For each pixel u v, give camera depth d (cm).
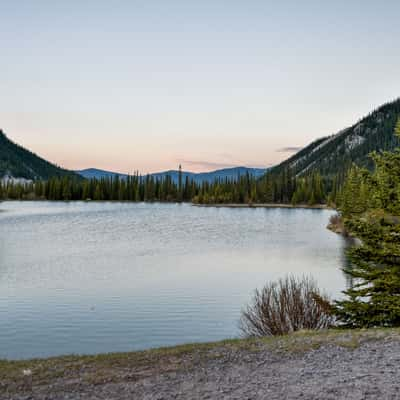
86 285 2505
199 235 5509
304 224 7431
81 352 1445
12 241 4650
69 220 7638
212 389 678
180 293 2314
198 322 1786
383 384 665
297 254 3869
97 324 1756
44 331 1664
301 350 893
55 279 2673
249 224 7344
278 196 16088
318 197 14875
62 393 684
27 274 2830
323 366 778
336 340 955
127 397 656
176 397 646
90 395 671
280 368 780
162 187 17338
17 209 10950
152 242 4722
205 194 15675
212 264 3312
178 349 943
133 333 1644
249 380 718
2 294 2264
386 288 1234
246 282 2619
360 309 1230
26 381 750
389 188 1344
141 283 2573
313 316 1365
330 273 2952
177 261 3444
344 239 5134
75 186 16775
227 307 2014
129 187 16788
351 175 6444
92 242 4656
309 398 619
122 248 4197
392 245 1271
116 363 852
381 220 1344
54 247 4216
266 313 1388
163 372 782
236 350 919
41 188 16638
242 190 15975
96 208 11862
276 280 2681
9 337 1592
